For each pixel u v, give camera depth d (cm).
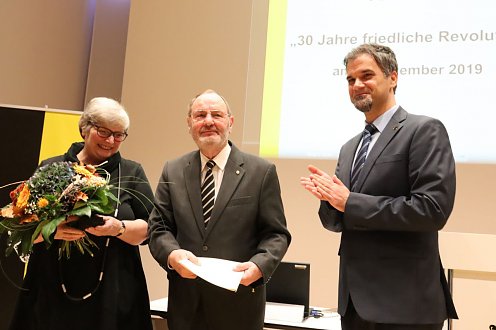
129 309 174
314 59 341
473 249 165
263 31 356
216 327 164
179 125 371
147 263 358
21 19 383
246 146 347
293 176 334
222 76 366
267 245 163
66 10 429
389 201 142
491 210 294
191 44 377
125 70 387
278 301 223
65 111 283
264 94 348
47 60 409
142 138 376
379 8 330
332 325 207
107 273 172
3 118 277
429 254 144
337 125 330
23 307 169
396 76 166
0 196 268
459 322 187
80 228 158
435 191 138
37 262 174
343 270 155
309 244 328
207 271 146
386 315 138
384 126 161
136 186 191
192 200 173
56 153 278
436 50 314
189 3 381
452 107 306
